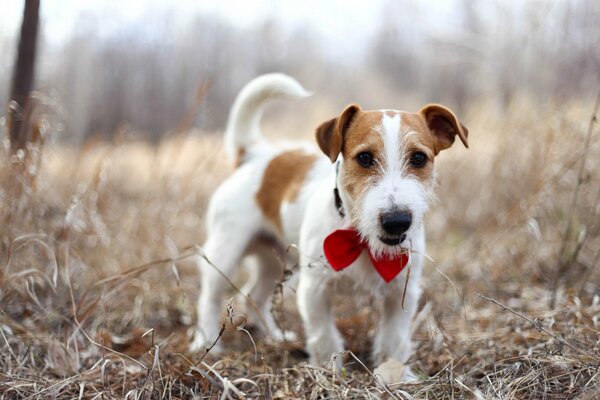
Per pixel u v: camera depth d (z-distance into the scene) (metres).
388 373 0.91
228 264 1.17
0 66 1.55
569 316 1.03
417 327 1.11
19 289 1.09
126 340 1.12
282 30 5.04
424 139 0.92
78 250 1.22
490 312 1.15
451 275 1.35
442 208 1.70
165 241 1.41
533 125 1.58
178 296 1.31
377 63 5.75
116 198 1.59
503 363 0.91
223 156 1.85
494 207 1.57
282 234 1.15
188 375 0.90
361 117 0.94
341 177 0.95
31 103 1.21
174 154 1.59
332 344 0.98
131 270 1.07
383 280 0.97
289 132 2.49
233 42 4.29
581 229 1.26
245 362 0.99
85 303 1.15
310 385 0.88
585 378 0.83
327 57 5.80
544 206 1.41
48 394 0.86
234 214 1.18
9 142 1.13
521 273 1.33
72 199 1.27
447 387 0.85
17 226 1.13
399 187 0.87
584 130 1.42
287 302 1.30
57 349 0.99
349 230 0.93
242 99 1.21
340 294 1.03
